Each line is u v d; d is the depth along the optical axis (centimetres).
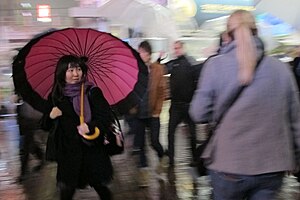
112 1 1076
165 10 1122
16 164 615
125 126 643
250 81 242
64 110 359
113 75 419
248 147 245
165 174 554
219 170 252
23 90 402
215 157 255
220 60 253
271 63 248
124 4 1079
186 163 595
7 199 480
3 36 909
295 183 500
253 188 252
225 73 248
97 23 1052
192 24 1183
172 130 578
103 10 1064
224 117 250
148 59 545
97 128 353
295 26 1072
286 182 502
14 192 502
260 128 244
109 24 1055
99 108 363
